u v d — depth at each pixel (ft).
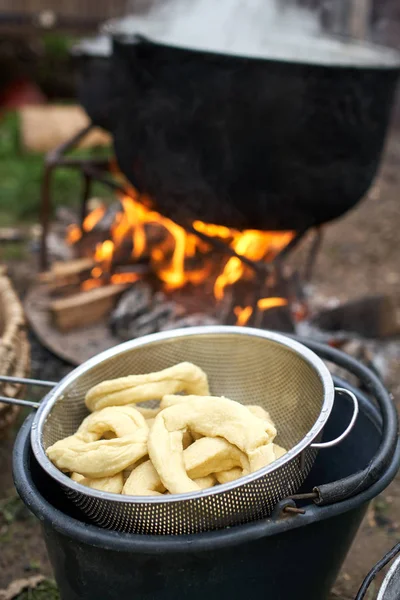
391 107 3.77
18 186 6.64
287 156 3.50
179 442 2.44
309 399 2.60
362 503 2.31
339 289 5.35
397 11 7.64
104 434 2.60
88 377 2.69
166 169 3.65
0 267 4.09
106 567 2.33
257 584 2.38
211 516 2.24
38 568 3.13
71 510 2.63
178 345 2.81
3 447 3.62
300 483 2.38
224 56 3.34
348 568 3.12
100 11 8.19
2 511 3.34
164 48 3.46
